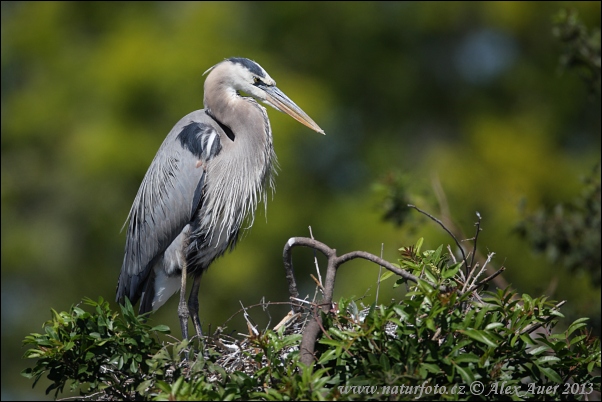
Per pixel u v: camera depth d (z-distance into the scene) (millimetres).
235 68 7707
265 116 7742
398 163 17422
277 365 4855
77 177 15859
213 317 14641
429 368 4488
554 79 18453
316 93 16875
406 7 18688
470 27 18891
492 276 4887
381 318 4656
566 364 4785
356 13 18359
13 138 16922
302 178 16250
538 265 13992
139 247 7797
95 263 16109
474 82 18922
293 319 5660
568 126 18359
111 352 5059
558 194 17406
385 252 14672
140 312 7840
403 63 18688
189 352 5176
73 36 17891
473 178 17141
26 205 16797
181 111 15820
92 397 5332
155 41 16578
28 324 16031
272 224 15281
